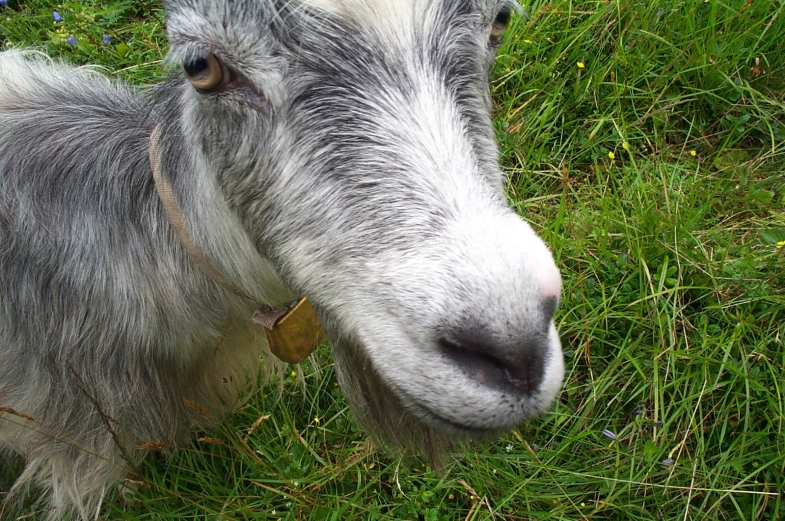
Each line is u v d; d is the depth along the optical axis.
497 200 0.44
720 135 0.84
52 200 0.56
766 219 0.75
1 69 0.61
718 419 0.63
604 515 0.63
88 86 0.62
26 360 0.58
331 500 0.63
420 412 0.44
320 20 0.45
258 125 0.47
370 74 0.45
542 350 0.42
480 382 0.42
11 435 0.61
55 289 0.56
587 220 0.73
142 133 0.56
